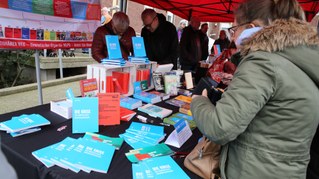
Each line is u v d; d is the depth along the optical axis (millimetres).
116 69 1768
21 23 2064
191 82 2352
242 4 805
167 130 1303
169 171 890
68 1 2426
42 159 907
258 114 669
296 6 723
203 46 4211
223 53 2631
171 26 2945
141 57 2000
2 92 3949
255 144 676
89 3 2648
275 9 733
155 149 1056
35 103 3688
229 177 755
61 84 5176
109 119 1300
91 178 831
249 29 757
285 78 612
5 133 1115
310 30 646
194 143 1166
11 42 2016
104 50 2293
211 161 857
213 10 4438
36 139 1084
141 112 1542
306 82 626
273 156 659
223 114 639
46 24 2271
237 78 665
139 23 9016
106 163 914
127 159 972
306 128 646
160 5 4215
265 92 614
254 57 649
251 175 686
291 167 665
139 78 2012
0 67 4652
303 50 627
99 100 1294
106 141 1098
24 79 5172
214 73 2391
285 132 645
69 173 848
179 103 1783
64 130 1207
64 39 2465
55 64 5410
